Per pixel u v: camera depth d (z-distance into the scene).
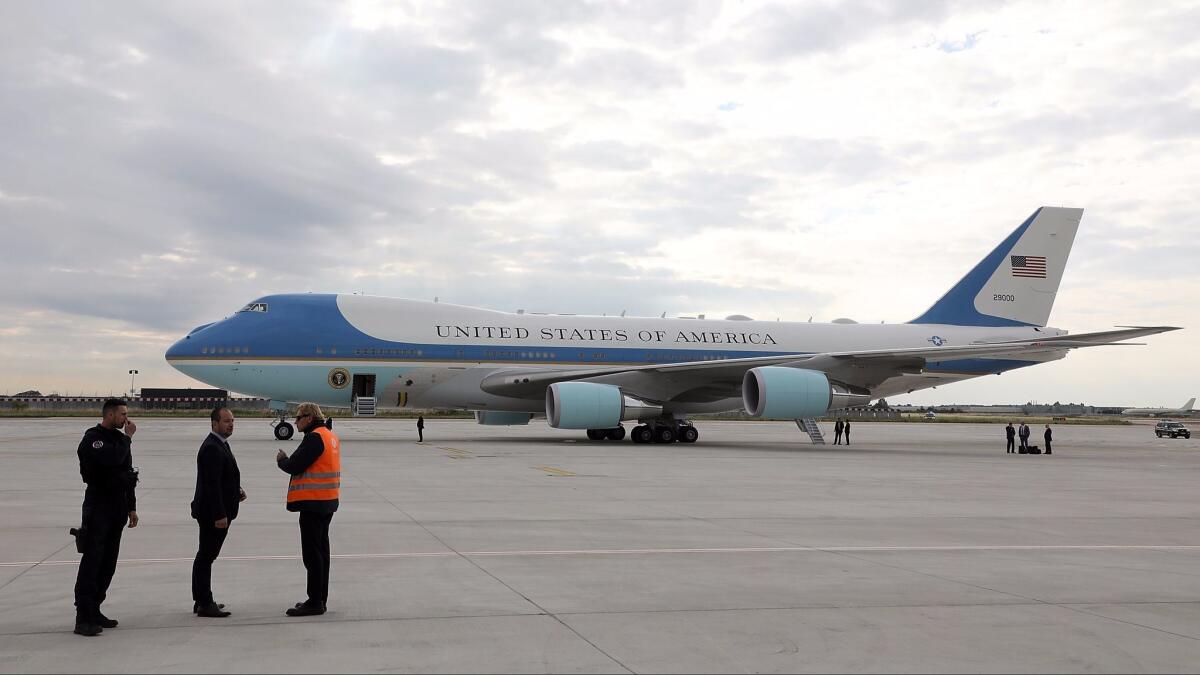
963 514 13.05
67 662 5.27
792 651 5.62
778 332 34.22
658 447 29.58
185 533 10.27
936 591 7.48
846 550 9.59
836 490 16.42
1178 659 5.54
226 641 5.75
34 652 5.48
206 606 6.39
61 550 9.05
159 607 6.69
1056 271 37.09
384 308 30.41
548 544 9.77
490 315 31.48
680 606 6.83
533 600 6.98
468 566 8.41
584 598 7.07
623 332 32.38
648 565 8.55
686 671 5.18
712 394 32.25
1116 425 93.44
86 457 6.11
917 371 30.77
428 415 90.06
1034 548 9.92
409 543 9.75
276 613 6.52
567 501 13.92
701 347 32.94
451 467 20.23
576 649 5.61
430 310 30.86
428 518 11.78
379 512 12.35
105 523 6.15
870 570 8.41
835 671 5.21
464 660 5.36
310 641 5.76
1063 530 11.49
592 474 18.84
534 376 30.05
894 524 11.81
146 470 18.86
